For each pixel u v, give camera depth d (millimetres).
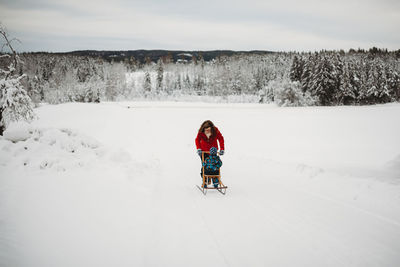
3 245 3443
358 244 3977
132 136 19688
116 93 121312
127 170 7914
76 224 4363
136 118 31938
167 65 194375
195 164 10234
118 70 138125
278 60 173000
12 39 12469
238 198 6152
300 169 8539
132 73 194625
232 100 115000
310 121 31359
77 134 9000
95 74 134000
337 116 36125
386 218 4922
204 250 3824
